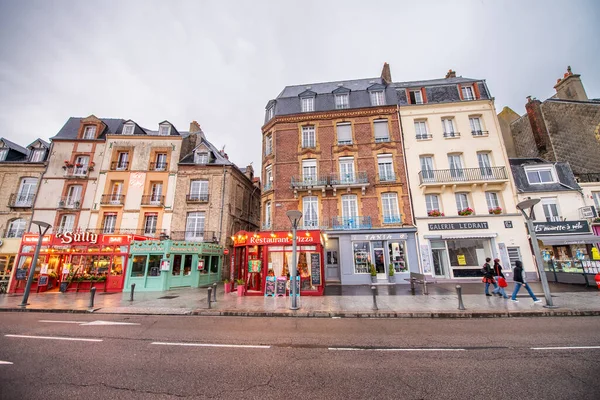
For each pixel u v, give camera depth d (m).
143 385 3.73
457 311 8.17
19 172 21.70
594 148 17.88
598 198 16.41
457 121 18.16
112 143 22.25
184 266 16.69
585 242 14.30
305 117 19.50
